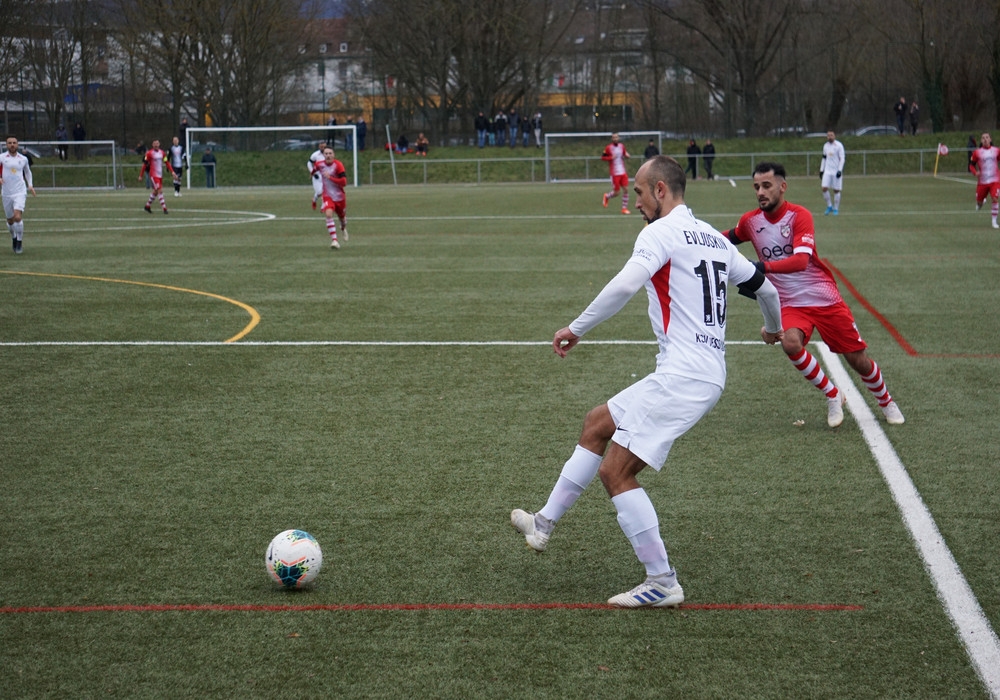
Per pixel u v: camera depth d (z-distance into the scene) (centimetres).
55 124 15088
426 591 1187
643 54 16412
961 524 1383
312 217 7144
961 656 1020
